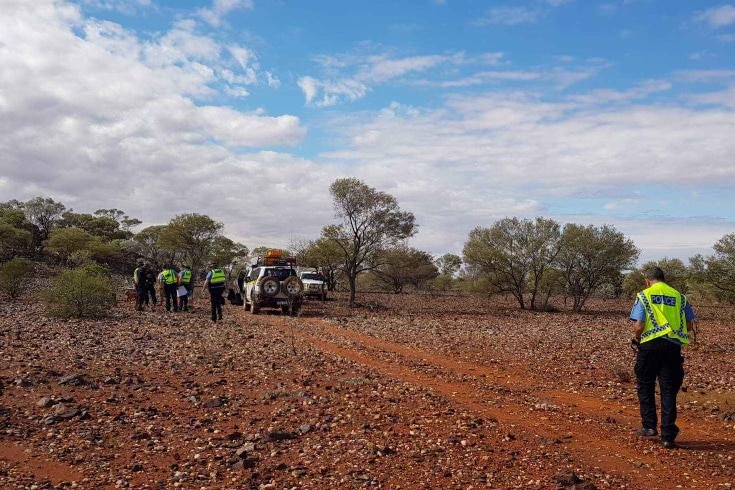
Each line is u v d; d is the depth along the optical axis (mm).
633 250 35312
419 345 15633
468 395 9211
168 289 23703
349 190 32531
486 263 37219
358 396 8734
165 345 13789
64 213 69500
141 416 7398
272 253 27203
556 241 36281
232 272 47969
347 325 21047
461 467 5695
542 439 6695
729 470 5715
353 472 5523
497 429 7094
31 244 54906
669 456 6180
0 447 6031
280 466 5629
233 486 5184
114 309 22844
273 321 21859
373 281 62625
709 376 11492
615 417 7980
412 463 5801
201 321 20219
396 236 33500
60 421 7020
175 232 44938
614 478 5469
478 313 31219
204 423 7176
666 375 6609
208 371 10680
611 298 50656
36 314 19609
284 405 8156
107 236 71188
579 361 13250
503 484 5277
